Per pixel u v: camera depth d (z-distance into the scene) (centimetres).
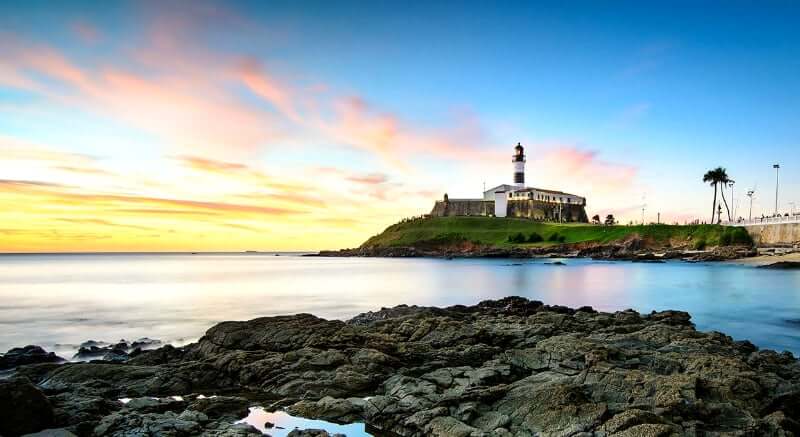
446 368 2202
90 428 1562
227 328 2789
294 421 1775
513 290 6906
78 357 3020
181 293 6938
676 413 1565
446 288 7312
